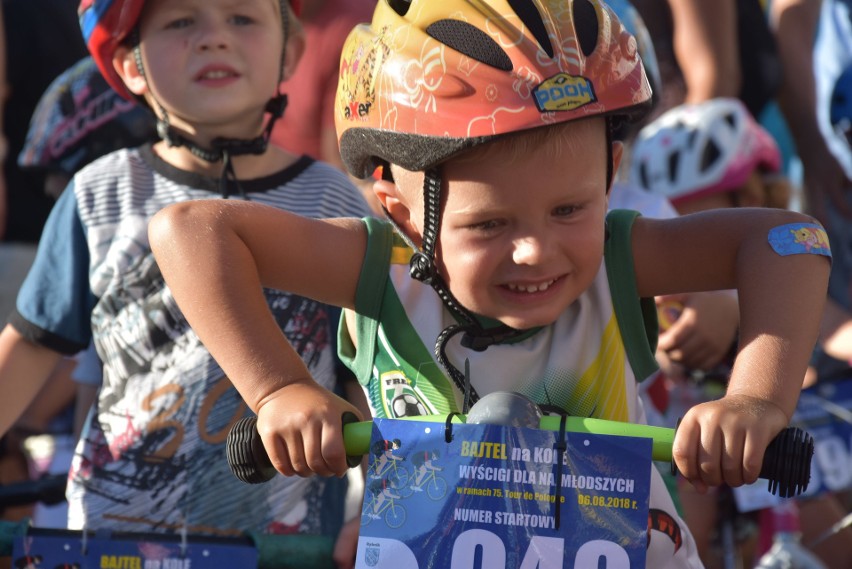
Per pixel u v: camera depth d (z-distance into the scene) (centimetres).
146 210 513
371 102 351
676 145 725
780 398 319
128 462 498
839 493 750
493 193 330
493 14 332
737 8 859
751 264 350
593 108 327
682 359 564
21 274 789
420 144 335
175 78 511
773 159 736
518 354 372
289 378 330
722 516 630
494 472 303
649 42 702
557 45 329
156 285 502
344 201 530
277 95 539
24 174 797
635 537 298
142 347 502
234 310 341
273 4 527
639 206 610
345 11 841
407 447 307
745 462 300
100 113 611
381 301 377
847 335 712
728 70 842
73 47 821
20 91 809
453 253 341
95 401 513
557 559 299
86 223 514
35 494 494
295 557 431
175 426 496
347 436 315
